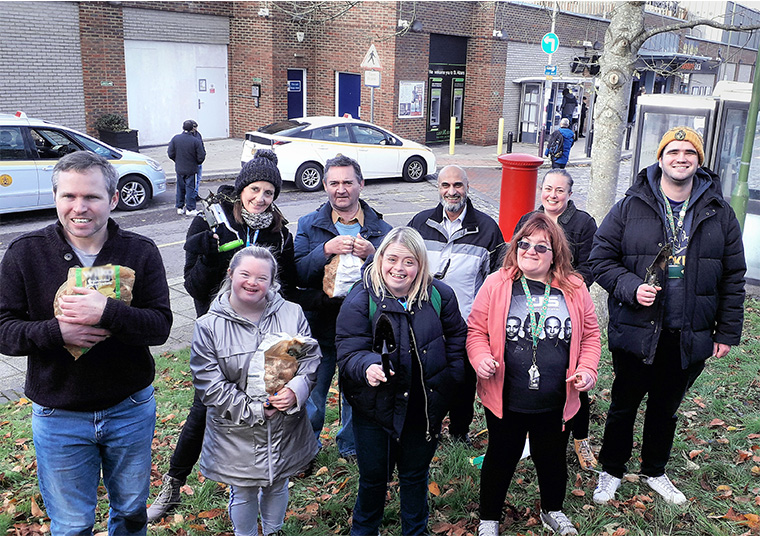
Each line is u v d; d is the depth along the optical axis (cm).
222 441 309
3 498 394
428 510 342
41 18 1659
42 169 1127
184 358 621
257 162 362
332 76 2181
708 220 345
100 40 1784
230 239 362
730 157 863
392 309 307
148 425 289
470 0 2278
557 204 439
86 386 265
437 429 316
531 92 2516
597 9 2803
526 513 371
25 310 265
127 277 267
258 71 2105
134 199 1262
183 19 1995
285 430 312
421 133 2242
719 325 361
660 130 889
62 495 273
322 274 390
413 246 306
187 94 2070
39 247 264
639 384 365
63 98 1744
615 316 367
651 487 392
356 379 304
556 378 323
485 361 319
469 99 2445
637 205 359
